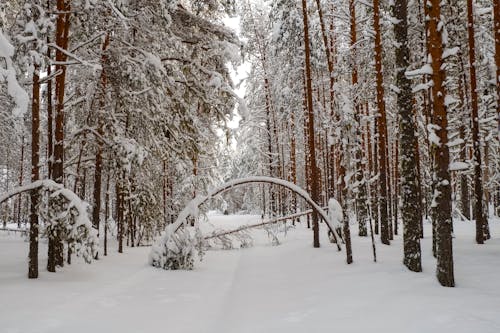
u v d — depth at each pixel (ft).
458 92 62.44
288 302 24.95
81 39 43.37
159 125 47.32
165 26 44.32
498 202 97.76
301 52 69.46
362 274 30.63
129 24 42.09
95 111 45.96
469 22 48.91
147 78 43.75
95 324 20.54
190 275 37.24
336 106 39.75
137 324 20.90
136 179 54.39
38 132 32.83
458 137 65.51
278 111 94.38
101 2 36.96
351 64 59.06
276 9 70.69
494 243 44.86
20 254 44.04
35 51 29.71
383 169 51.29
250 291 29.37
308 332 18.26
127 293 28.35
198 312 23.68
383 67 59.77
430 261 35.17
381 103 52.37
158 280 34.14
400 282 26.68
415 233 31.14
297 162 127.13
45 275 32.42
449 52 27.04
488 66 58.03
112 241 66.13
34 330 19.04
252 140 121.70
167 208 85.30
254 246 60.18
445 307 19.63
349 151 38.22
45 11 32.04
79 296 26.21
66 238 31.53
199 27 52.70
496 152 78.18
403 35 34.30
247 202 195.21
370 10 57.47
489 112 67.26
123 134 45.03
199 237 42.37
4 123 71.67
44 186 31.35
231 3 52.90
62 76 36.47
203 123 58.59
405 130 32.73
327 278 31.12
